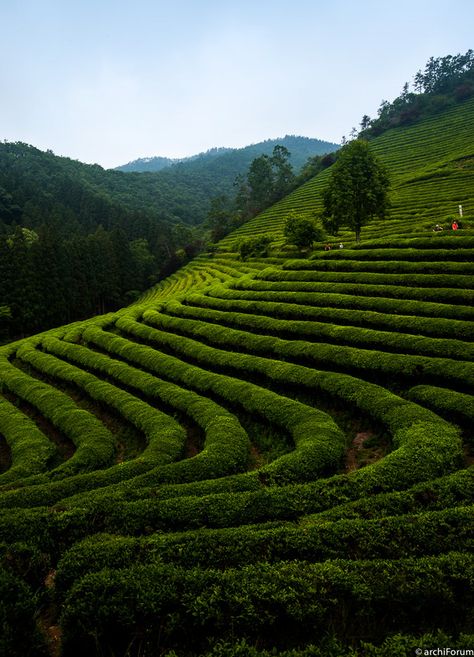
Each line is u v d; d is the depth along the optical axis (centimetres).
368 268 4216
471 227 4784
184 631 828
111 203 15688
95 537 1167
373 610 853
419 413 1925
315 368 2820
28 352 4319
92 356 3797
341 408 2358
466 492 1309
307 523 1188
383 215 5428
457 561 945
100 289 8181
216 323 4128
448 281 3456
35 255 6775
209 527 1294
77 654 856
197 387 2831
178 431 2259
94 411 2978
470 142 10350
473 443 1795
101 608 853
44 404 2969
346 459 1934
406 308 3180
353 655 733
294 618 830
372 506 1245
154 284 10456
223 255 9362
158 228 13175
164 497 1473
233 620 829
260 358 2952
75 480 1777
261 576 916
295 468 1655
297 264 4975
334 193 5328
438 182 8106
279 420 2206
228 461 1819
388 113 16012
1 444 2716
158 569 943
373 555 1033
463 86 14550
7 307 6178
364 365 2531
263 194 13762
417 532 1080
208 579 911
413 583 880
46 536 1243
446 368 2233
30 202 12769
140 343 4238
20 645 835
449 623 854
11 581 912
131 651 828
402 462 1527
